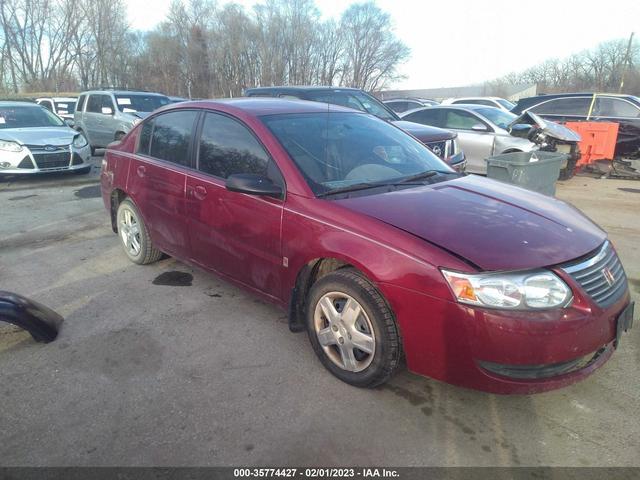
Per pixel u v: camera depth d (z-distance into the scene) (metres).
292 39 52.81
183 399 2.75
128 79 50.59
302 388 2.85
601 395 2.81
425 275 2.45
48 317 3.46
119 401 2.73
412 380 2.94
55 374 2.99
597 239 2.84
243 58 51.88
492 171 5.91
